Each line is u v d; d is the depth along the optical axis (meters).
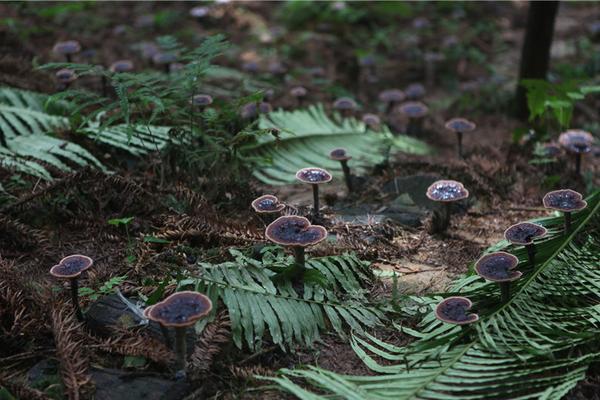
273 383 1.55
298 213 1.98
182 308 1.50
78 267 1.61
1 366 1.57
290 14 4.09
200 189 2.00
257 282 1.70
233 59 3.33
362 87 3.24
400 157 2.39
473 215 2.07
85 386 1.52
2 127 2.11
